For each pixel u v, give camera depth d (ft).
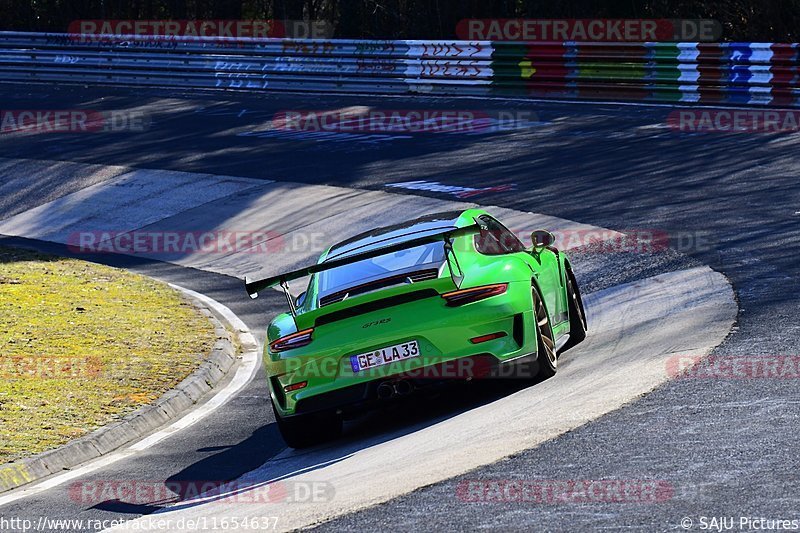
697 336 100.32
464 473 69.56
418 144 260.83
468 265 89.92
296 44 354.74
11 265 200.75
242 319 161.27
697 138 226.99
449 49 322.55
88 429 103.14
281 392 89.97
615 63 292.40
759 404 75.41
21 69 415.44
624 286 136.87
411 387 85.76
